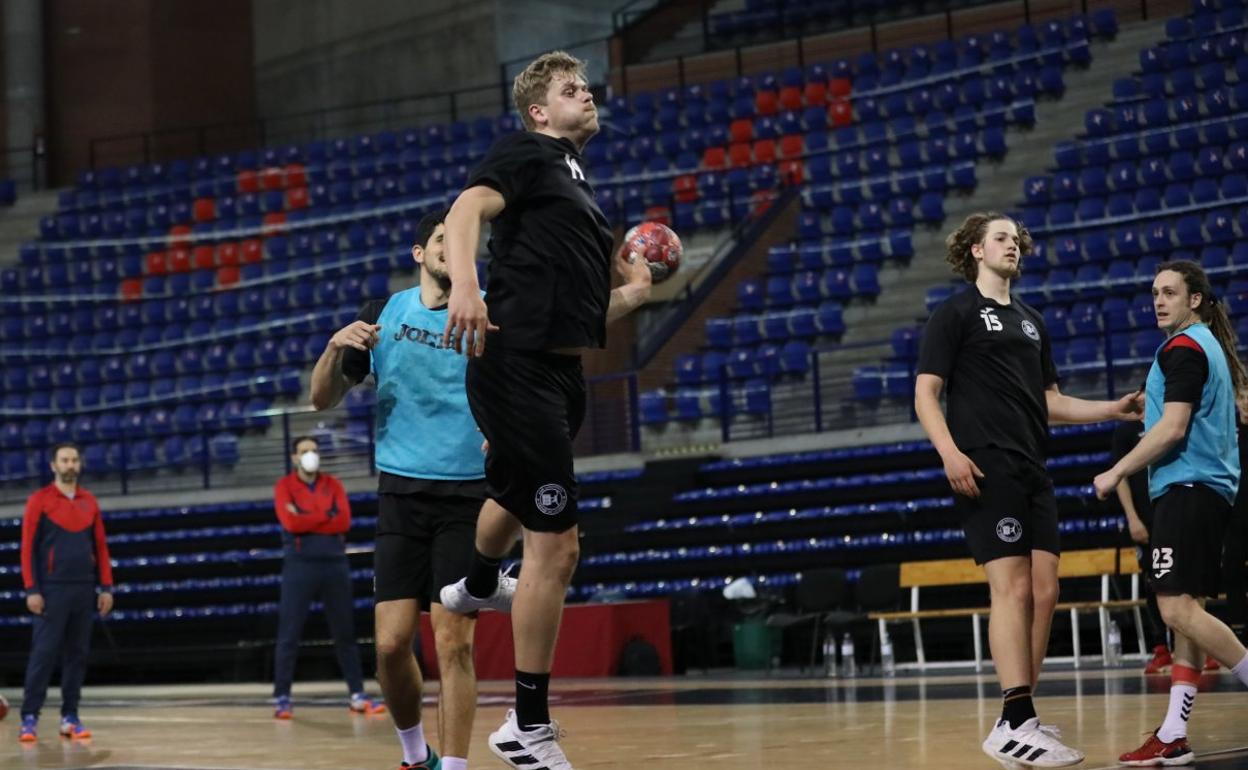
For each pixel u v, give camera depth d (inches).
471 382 175.3
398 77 1197.7
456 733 209.8
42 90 1213.1
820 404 721.6
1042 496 229.9
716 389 798.5
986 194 878.4
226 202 1116.5
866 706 364.2
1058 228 817.5
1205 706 311.6
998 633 222.4
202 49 1236.5
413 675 225.3
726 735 300.8
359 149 1128.2
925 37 1031.0
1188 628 225.0
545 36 1174.3
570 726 346.3
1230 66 868.0
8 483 959.0
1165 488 231.5
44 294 1089.4
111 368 1011.3
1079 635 569.3
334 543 453.1
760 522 661.9
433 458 216.8
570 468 174.7
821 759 243.4
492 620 596.7
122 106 1213.1
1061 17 991.6
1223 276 751.1
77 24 1218.0
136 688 701.3
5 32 1205.7
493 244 177.2
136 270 1092.5
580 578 684.7
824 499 665.0
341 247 1056.2
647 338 886.4
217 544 791.7
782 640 618.5
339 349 217.9
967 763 227.8
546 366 173.5
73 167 1213.7
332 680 693.3
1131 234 782.5
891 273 845.8
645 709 394.6
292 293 1007.6
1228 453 232.5
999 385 228.2
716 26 1109.7
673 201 945.5
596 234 175.9
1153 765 219.1
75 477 415.8
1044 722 287.4
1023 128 908.0
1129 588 553.6
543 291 172.1
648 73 1111.0
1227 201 772.0
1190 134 828.0
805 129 979.3
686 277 900.6
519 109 181.9
